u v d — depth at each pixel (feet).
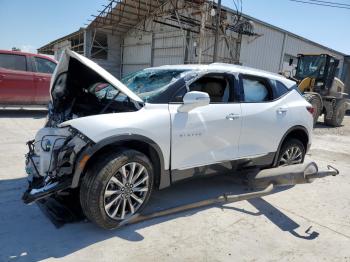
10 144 20.94
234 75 14.14
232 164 13.91
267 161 15.40
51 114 13.30
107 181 10.01
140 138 10.71
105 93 13.73
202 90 13.26
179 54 64.03
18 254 9.26
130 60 77.66
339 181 17.76
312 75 45.83
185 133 11.88
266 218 12.51
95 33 74.69
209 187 15.34
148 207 12.73
